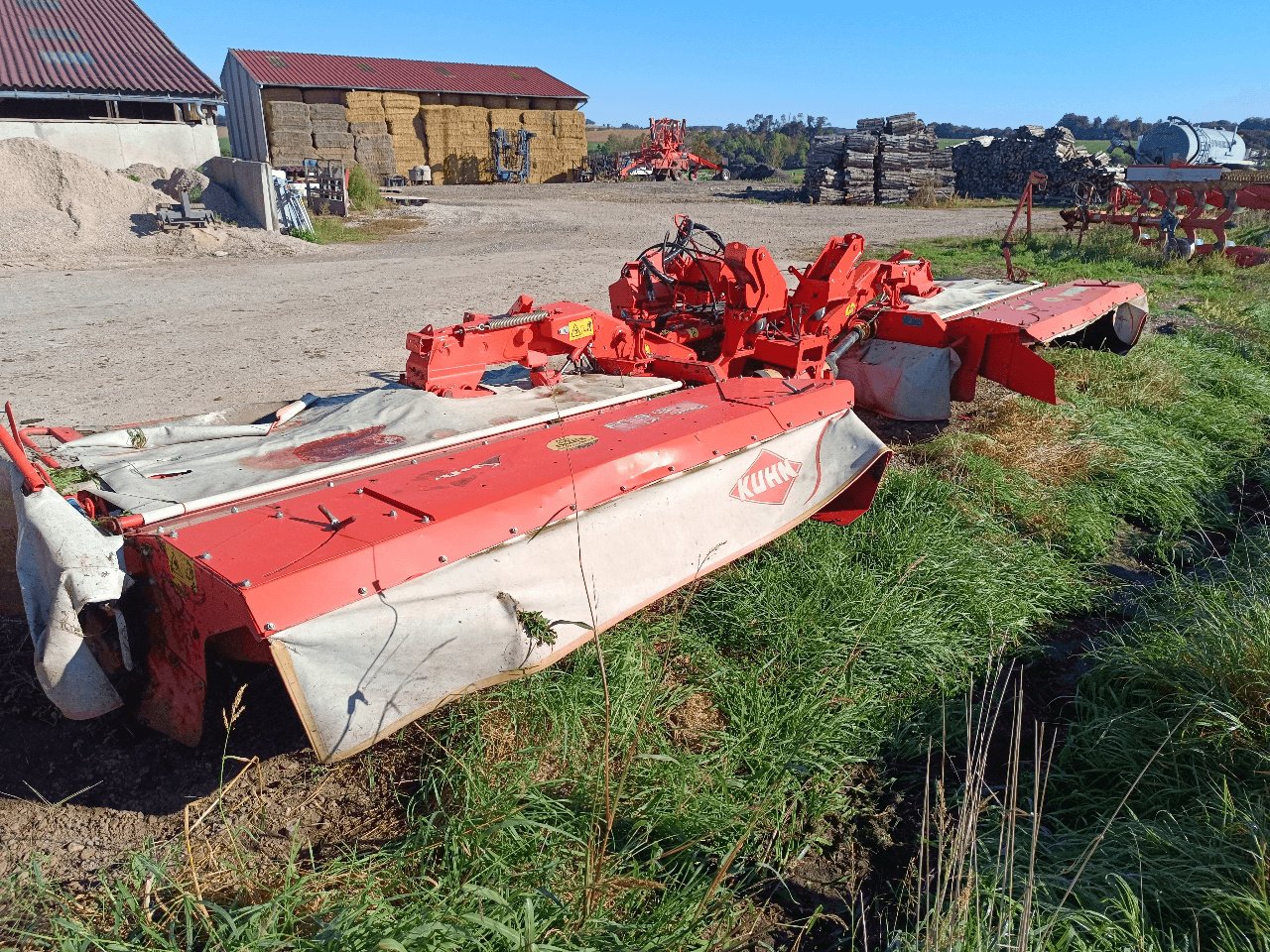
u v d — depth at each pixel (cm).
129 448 365
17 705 325
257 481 317
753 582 431
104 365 789
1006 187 2923
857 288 596
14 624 366
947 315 645
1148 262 1487
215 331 937
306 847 274
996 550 495
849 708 361
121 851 269
